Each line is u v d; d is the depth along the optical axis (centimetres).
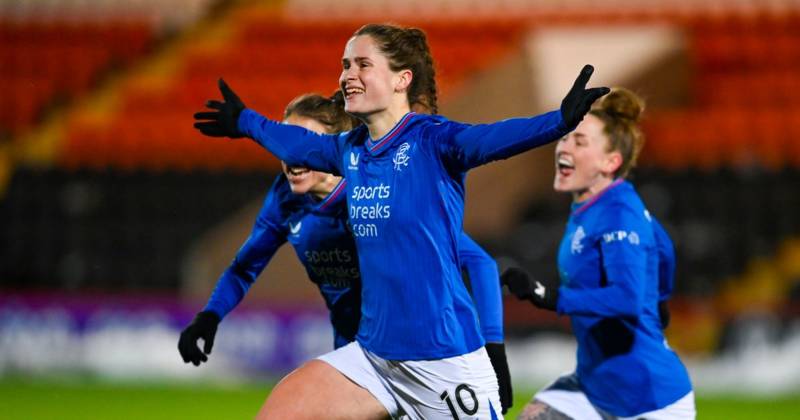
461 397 1352
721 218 4922
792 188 5034
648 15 6812
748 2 7075
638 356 1650
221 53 6769
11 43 7125
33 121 6412
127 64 6975
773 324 3881
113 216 5438
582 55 5300
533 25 6612
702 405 3600
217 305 1606
